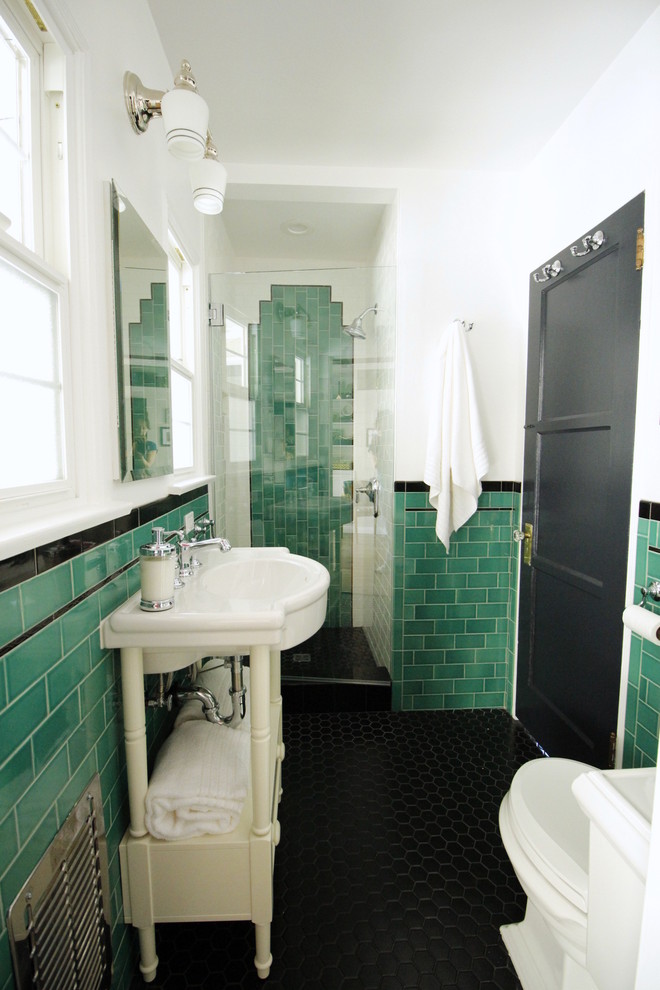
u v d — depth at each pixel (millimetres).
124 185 1014
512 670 2023
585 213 1511
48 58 765
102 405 887
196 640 861
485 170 1931
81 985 745
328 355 2375
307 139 1731
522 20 1229
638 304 1267
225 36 1277
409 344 1963
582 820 947
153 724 1182
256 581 1395
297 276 2303
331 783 1576
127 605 917
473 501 1945
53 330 780
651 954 469
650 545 1230
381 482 2252
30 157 744
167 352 1287
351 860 1265
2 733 567
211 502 2004
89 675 808
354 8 1192
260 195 2006
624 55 1317
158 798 931
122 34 1006
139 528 1076
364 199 2039
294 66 1385
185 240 1615
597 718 1441
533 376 1835
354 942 1051
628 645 1310
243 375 2346
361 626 2449
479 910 1127
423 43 1305
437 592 2037
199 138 985
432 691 2066
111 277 917
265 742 923
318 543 2469
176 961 1019
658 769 475
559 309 1659
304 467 2449
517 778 1068
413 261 1943
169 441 1299
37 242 759
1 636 567
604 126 1412
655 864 469
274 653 1379
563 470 1632
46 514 731
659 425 1198
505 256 1957
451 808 1462
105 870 852
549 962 924
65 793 717
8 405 666
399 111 1581
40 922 633
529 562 1871
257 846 936
